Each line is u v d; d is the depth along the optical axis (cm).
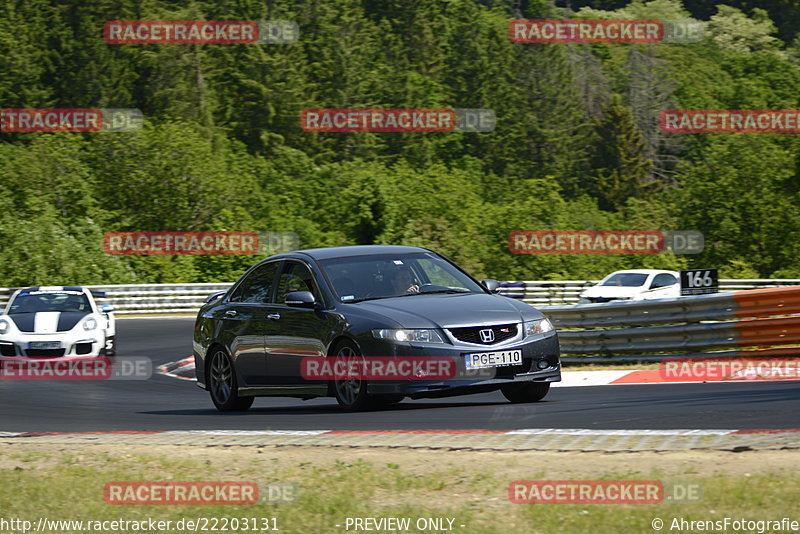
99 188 19925
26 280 15388
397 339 3256
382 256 3741
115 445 2930
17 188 19425
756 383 3850
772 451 2319
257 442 2839
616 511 1881
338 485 2236
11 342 6028
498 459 2419
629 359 5272
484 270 18962
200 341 4166
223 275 16638
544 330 3406
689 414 3009
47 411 4225
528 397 3603
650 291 9456
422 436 2775
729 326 4912
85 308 6600
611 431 2711
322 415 3434
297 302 3512
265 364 3753
